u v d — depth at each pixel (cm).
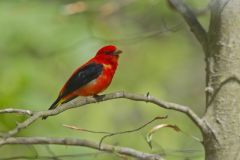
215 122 684
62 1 1512
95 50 1439
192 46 1811
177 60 1756
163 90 1658
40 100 1306
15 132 615
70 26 1462
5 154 1223
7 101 1183
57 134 1290
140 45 1695
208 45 714
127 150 735
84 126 1450
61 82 1421
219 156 679
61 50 1419
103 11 1462
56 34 1449
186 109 668
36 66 1418
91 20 1462
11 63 1405
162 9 1555
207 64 711
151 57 1697
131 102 1528
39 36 1441
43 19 1467
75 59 1432
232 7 699
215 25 707
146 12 1628
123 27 1652
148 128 1502
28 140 725
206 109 693
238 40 695
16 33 1434
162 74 1697
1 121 1061
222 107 686
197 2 1411
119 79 1639
